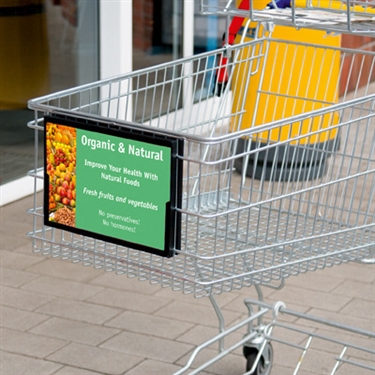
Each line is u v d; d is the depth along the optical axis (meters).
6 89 6.77
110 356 4.50
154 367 4.40
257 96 4.41
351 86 10.62
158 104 7.70
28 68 6.91
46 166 3.33
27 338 4.67
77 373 4.31
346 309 5.17
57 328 4.80
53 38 7.07
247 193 6.10
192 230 3.90
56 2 7.05
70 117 3.26
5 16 6.63
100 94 7.00
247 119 6.89
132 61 7.84
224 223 4.03
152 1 8.04
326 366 4.45
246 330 4.85
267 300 5.25
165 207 3.07
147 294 5.29
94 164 3.20
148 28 8.02
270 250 3.60
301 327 4.90
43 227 3.46
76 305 5.11
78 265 5.72
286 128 6.74
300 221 4.16
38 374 4.29
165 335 4.75
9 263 5.71
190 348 4.61
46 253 3.48
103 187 3.20
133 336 4.73
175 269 3.57
